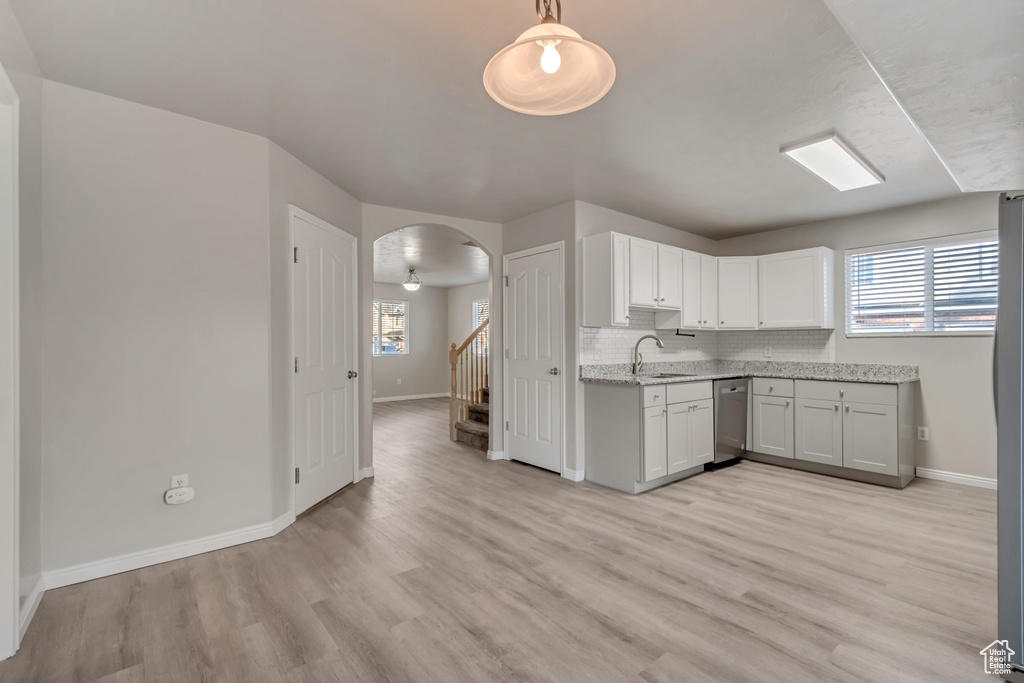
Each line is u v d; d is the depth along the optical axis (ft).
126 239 7.79
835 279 14.83
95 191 7.53
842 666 5.45
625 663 5.53
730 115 8.18
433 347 33.91
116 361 7.70
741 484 12.60
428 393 33.60
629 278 12.87
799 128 8.67
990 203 12.17
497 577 7.57
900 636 6.01
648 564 8.00
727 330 17.26
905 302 13.58
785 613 6.55
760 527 9.62
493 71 4.51
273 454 9.29
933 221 13.00
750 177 11.14
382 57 6.58
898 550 8.52
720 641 5.93
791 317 14.94
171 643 5.91
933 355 13.04
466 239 18.95
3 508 5.68
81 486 7.41
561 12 5.64
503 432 15.44
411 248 20.76
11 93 5.65
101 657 5.65
